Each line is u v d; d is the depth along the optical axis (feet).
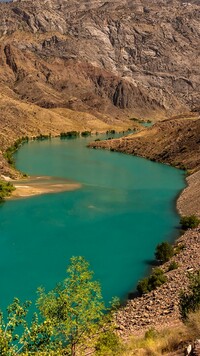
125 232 193.47
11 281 138.72
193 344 48.52
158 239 184.34
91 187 293.84
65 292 61.98
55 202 245.45
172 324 88.63
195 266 129.39
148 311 106.63
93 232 192.44
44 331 47.39
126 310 112.88
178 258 149.48
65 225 201.26
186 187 300.81
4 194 251.19
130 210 233.35
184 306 68.74
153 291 122.01
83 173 355.56
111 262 156.97
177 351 53.83
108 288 134.41
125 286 136.36
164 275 132.67
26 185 290.56
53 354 47.37
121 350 64.75
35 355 45.57
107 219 213.66
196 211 220.64
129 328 98.53
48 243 176.35
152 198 266.16
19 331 102.78
